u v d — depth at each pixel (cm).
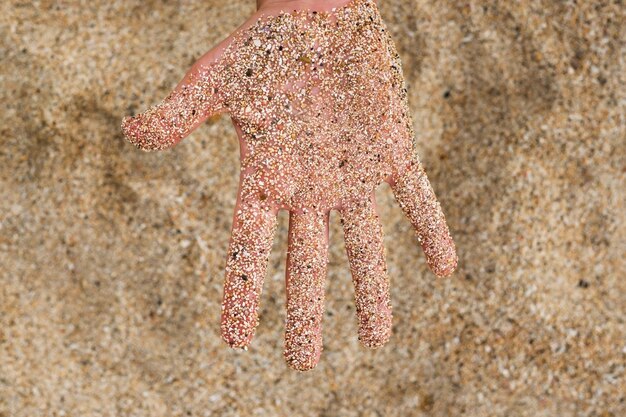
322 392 94
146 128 66
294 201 68
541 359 94
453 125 93
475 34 92
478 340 94
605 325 94
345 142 68
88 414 94
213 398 94
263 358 94
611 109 92
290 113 67
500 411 94
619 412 94
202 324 93
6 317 93
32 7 91
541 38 92
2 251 92
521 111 92
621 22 92
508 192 93
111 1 91
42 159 92
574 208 93
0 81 91
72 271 93
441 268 70
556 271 93
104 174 92
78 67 91
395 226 94
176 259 93
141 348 93
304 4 68
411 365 94
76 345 93
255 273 67
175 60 92
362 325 69
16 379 93
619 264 94
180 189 92
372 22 68
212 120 92
